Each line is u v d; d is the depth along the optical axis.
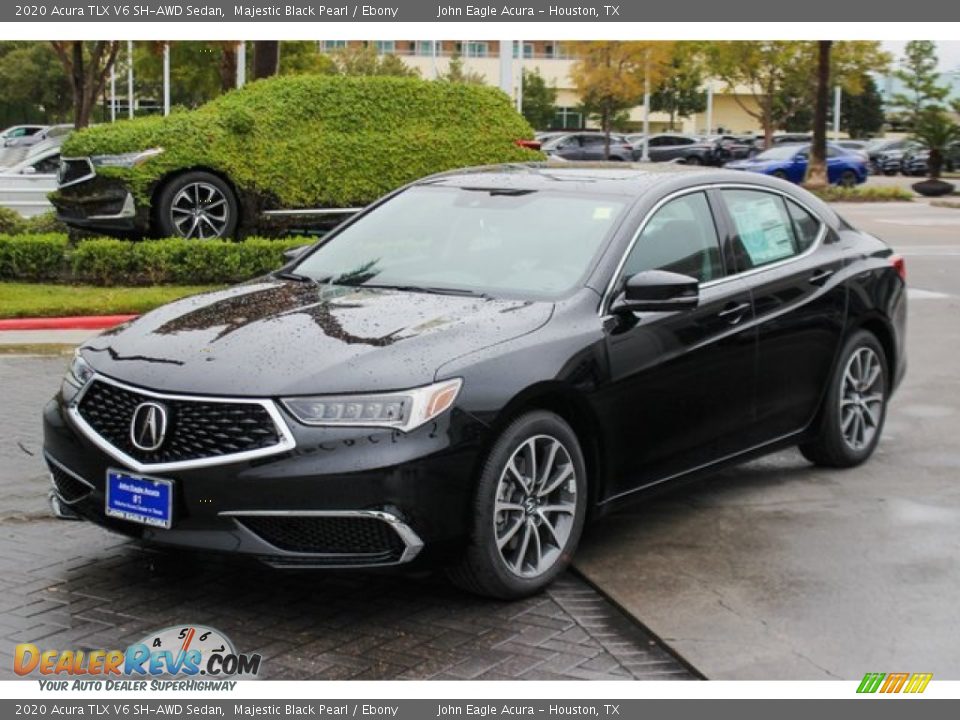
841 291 6.95
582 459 5.43
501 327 5.26
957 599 5.28
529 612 5.16
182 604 5.18
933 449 7.80
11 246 14.07
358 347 5.00
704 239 6.27
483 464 5.00
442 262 6.05
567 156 50.34
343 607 5.18
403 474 4.73
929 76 38.25
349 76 16.17
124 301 12.70
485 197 6.41
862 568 5.64
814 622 5.03
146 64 40.31
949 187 37.44
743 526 6.23
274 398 4.76
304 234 16.23
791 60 55.47
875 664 4.66
